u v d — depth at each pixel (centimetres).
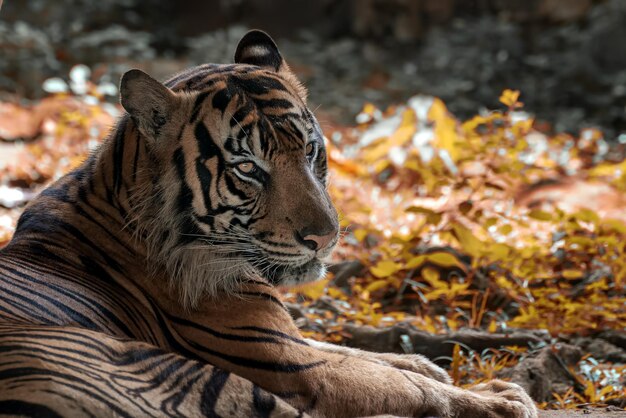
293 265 674
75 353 546
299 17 3347
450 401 654
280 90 678
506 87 2800
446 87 2772
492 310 1056
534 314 970
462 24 3044
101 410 526
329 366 637
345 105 2697
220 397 567
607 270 1093
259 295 667
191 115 658
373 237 1252
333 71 3061
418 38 3200
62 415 512
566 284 1087
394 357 734
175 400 557
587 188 1583
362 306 1023
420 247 1128
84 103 1942
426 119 1809
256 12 3375
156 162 661
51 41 2980
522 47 2950
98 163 693
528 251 1089
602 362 920
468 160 1275
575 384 854
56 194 692
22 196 1430
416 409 642
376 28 3234
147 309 663
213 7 3419
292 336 655
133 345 571
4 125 1986
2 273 612
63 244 658
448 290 992
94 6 3291
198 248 661
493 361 873
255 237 667
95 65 2900
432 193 1397
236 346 644
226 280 666
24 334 547
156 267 668
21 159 1719
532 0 3064
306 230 660
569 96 2738
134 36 3053
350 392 628
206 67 697
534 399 828
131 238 670
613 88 2738
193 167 655
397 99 2792
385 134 1792
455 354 833
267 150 660
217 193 658
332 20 3322
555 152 1888
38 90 2664
